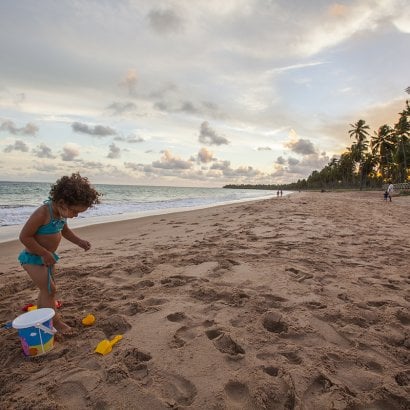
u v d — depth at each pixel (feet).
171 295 12.44
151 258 18.45
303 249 20.06
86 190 9.73
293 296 12.21
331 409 6.44
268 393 6.82
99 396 6.76
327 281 14.08
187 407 6.39
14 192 148.05
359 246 21.31
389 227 31.30
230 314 10.61
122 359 8.05
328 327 9.91
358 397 6.84
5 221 42.60
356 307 11.28
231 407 6.44
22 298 12.78
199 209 68.74
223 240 23.73
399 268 16.19
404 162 190.19
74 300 12.16
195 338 8.98
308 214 43.86
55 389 7.05
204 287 12.97
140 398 6.67
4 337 9.58
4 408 6.51
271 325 10.24
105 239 28.02
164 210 67.26
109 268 16.37
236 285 13.39
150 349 8.48
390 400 6.77
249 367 7.70
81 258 19.40
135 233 31.55
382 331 9.68
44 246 9.75
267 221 35.60
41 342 8.45
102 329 9.95
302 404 6.52
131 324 9.92
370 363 8.07
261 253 18.97
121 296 12.46
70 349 8.73
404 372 7.70
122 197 148.05
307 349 8.55
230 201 118.01
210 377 7.34
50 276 9.82
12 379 7.52
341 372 7.69
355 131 243.81
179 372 7.51
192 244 22.59
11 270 17.89
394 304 11.62
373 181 310.45
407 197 112.88
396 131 196.03
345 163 317.22
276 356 8.20
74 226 37.96
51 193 9.68
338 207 60.23
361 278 14.48
